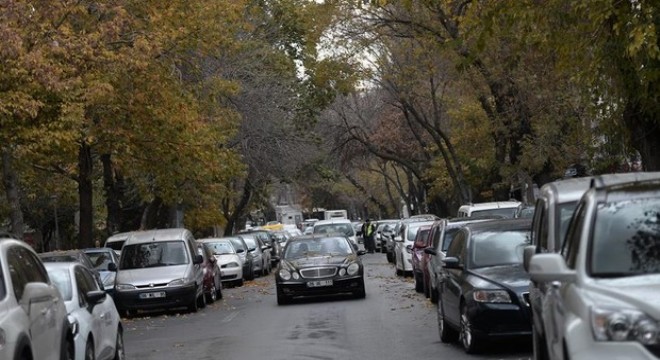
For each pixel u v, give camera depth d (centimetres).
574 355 992
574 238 1191
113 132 4144
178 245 3891
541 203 1694
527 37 2658
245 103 6272
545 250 1566
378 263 6888
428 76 5294
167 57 4222
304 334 2702
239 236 6347
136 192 6034
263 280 5881
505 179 5412
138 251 3872
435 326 2722
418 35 4753
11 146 3266
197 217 7300
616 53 2231
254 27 6462
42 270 1614
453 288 2194
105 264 4003
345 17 4988
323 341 2514
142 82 4034
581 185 1611
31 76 2939
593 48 2359
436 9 4191
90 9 3691
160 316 3731
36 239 7231
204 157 4597
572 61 2453
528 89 4247
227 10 4591
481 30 2812
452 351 2184
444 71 5000
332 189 13212
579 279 1080
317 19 5069
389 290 4184
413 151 7831
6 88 2931
